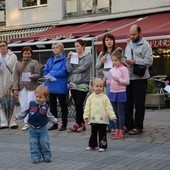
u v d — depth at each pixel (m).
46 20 25.28
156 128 11.25
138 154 8.34
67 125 12.14
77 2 23.98
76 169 7.38
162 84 17.61
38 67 11.64
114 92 9.93
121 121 9.94
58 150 8.95
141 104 10.30
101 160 7.95
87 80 10.94
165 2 20.97
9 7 26.83
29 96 11.45
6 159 8.30
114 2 22.58
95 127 8.77
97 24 22.48
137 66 10.07
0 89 12.01
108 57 10.27
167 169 7.21
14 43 21.17
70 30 22.41
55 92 11.14
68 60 10.92
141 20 20.66
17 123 12.94
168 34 16.92
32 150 7.95
